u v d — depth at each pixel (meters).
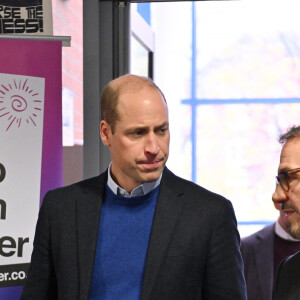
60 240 2.77
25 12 3.70
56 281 2.85
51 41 3.54
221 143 11.79
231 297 2.64
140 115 2.51
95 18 4.89
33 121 3.48
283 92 11.69
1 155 3.42
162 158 2.56
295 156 2.14
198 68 11.72
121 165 2.59
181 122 11.80
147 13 11.09
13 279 3.39
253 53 11.70
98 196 2.80
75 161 4.79
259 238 4.18
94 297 2.65
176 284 2.63
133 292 2.63
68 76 5.43
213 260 2.67
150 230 2.70
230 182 11.78
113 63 4.94
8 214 3.41
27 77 3.48
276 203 2.18
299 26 11.60
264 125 11.73
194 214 2.71
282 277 2.31
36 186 3.46
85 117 4.90
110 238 2.71
